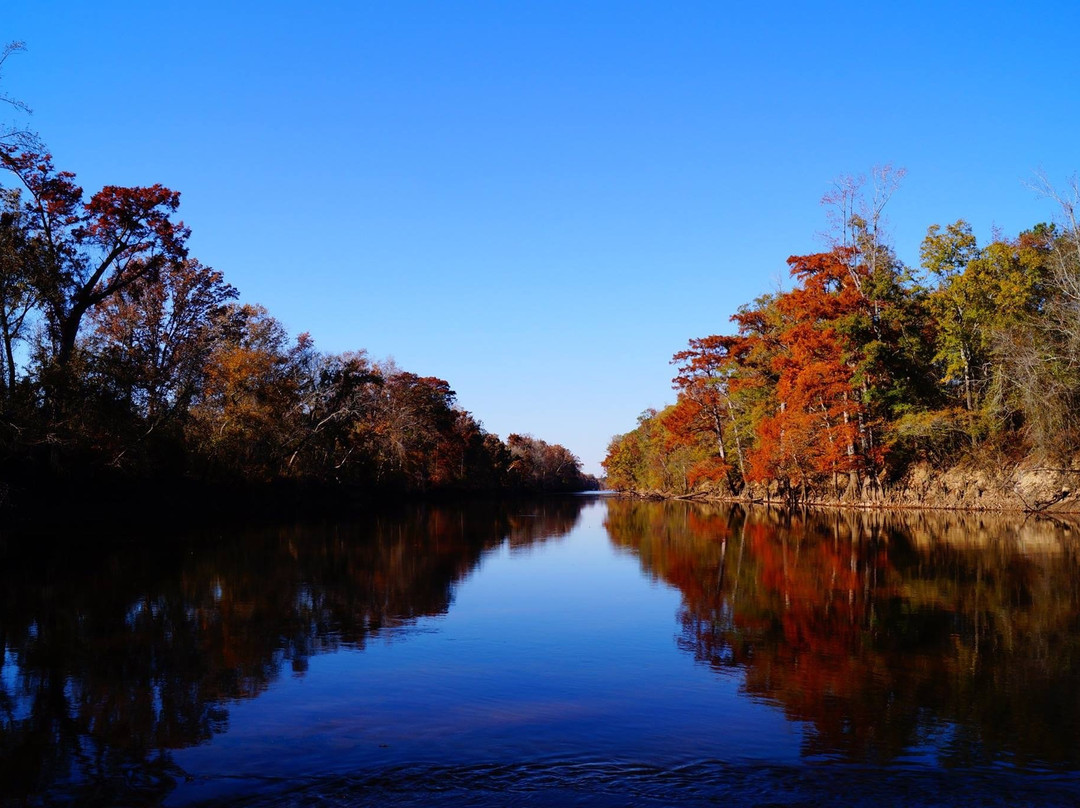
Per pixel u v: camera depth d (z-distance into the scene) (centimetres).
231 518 4894
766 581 2131
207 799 750
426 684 1139
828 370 5125
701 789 767
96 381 3709
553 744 889
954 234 5478
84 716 997
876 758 847
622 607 1767
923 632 1470
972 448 4962
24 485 3619
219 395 5134
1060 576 2111
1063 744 886
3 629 1517
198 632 1495
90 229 4169
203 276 5103
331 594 1942
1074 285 4081
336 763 835
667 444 7719
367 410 7494
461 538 3669
